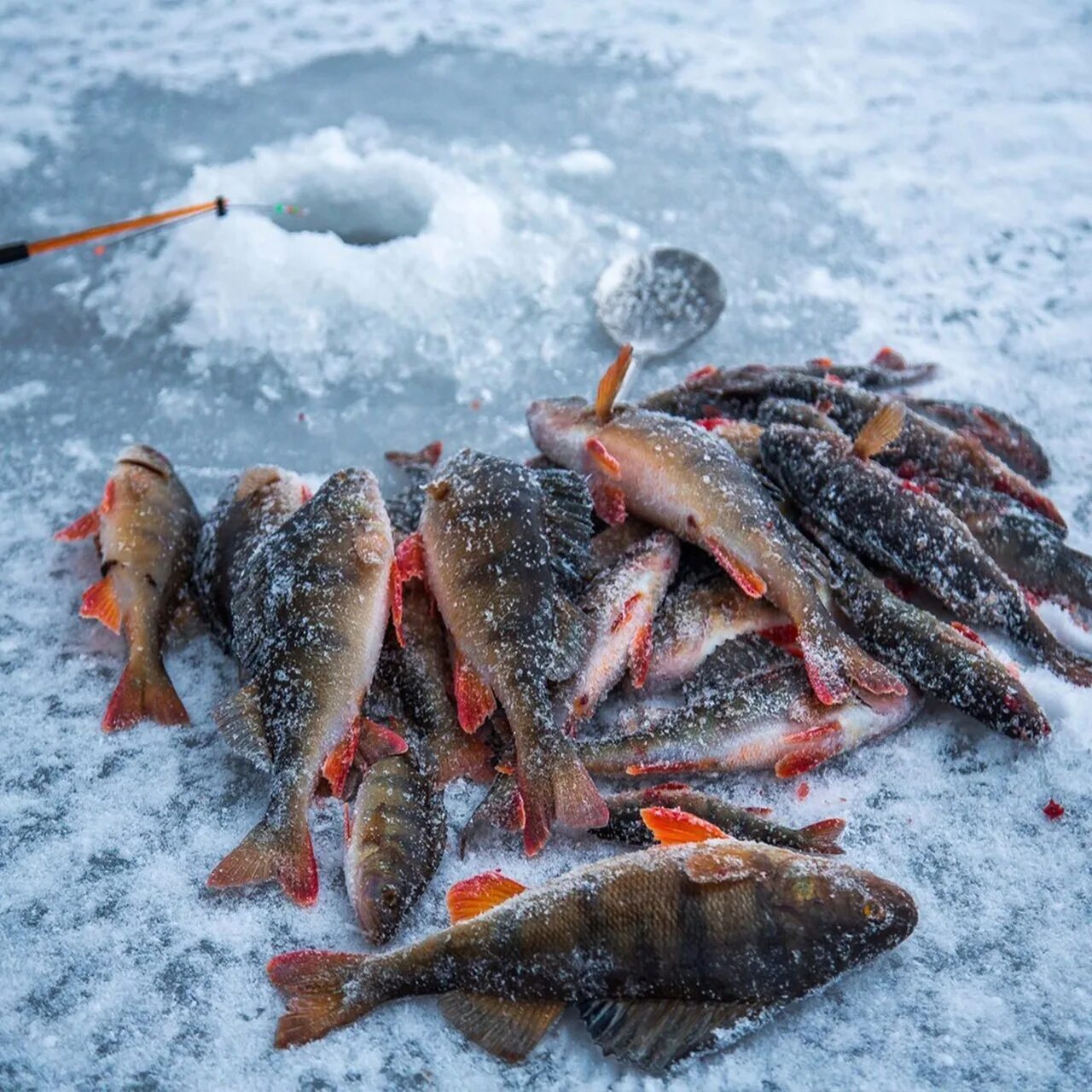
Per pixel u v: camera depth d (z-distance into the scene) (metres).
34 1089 0.64
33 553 0.87
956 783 0.74
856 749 0.75
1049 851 0.71
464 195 1.07
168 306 1.02
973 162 1.16
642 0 1.34
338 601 0.73
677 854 0.65
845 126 1.20
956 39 1.29
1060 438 0.92
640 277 1.03
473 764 0.73
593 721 0.77
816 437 0.82
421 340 0.99
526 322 1.01
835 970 0.65
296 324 0.99
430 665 0.76
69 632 0.83
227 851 0.72
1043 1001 0.66
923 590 0.82
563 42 1.29
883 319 1.02
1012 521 0.81
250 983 0.67
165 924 0.69
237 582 0.77
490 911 0.65
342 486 0.78
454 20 1.32
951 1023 0.65
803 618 0.75
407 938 0.68
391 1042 0.65
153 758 0.76
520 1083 0.64
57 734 0.77
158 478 0.85
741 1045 0.65
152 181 1.13
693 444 0.79
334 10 1.33
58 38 1.29
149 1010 0.66
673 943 0.64
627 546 0.81
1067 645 0.80
